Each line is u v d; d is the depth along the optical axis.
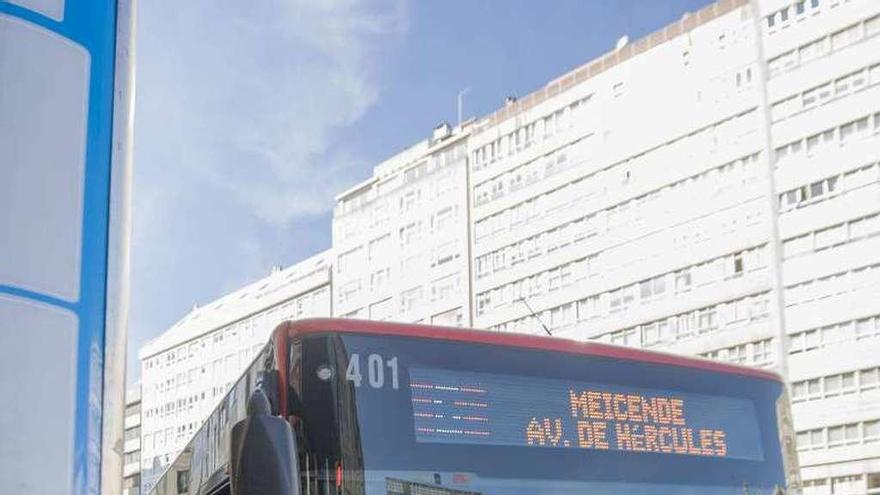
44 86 1.90
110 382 1.90
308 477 4.80
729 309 72.00
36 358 1.79
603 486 5.44
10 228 1.81
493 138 64.88
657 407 5.79
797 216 70.31
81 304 1.87
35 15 1.91
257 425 4.16
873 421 67.75
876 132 68.00
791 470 6.07
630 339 71.50
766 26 72.88
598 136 68.12
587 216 68.81
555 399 5.49
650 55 71.31
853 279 68.88
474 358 5.35
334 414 4.93
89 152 1.94
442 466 5.05
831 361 69.19
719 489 5.79
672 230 71.06
